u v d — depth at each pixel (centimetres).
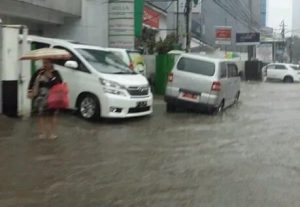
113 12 2731
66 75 1472
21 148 1066
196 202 722
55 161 963
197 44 6022
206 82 1711
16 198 732
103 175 868
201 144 1177
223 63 1811
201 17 6431
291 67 4647
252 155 1063
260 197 751
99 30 2864
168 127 1423
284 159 1028
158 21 4641
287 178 870
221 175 883
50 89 1223
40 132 1229
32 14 2423
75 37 2855
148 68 2525
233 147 1152
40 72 1237
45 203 710
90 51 1525
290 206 709
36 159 975
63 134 1240
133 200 728
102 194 756
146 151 1078
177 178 856
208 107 1716
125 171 898
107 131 1309
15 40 1394
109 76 1445
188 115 1703
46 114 1233
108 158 1001
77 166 928
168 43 3284
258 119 1666
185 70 1744
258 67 4828
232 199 739
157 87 2430
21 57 1297
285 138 1294
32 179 834
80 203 712
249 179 859
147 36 3603
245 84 4066
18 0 2103
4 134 1198
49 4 2394
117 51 1950
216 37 5309
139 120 1533
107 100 1424
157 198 739
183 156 1038
